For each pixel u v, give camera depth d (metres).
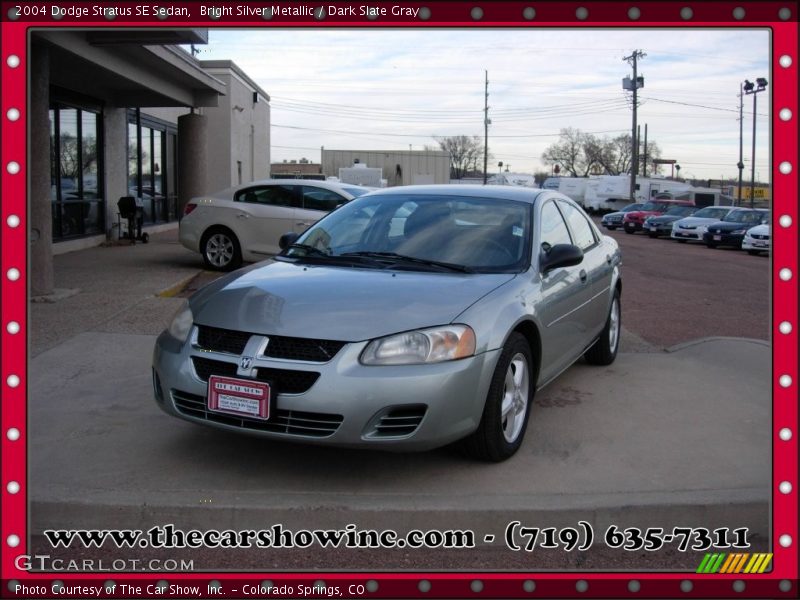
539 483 4.06
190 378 4.03
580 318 5.54
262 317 4.01
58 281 10.13
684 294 12.65
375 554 3.62
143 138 19.14
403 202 5.43
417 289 4.22
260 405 3.78
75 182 14.75
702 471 4.28
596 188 56.59
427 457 4.41
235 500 3.74
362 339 3.81
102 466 4.19
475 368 3.93
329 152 41.69
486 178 68.25
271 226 11.52
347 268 4.70
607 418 5.20
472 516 3.71
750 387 6.01
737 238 25.61
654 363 6.80
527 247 4.88
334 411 3.71
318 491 3.89
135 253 14.16
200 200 11.90
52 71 12.49
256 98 29.06
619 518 3.76
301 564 3.52
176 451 4.43
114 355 6.42
